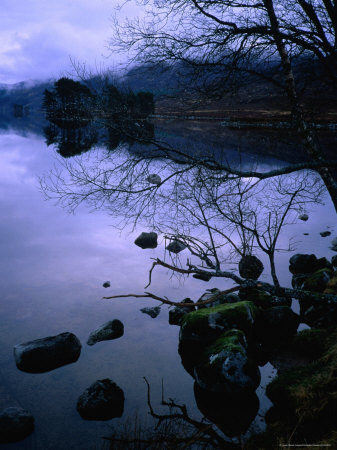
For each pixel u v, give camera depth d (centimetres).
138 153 572
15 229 1109
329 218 1179
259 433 359
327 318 559
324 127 3347
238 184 510
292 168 502
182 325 531
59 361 475
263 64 531
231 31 483
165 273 783
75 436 359
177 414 394
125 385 439
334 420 330
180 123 5697
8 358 486
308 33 479
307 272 774
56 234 1063
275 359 496
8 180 1803
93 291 700
